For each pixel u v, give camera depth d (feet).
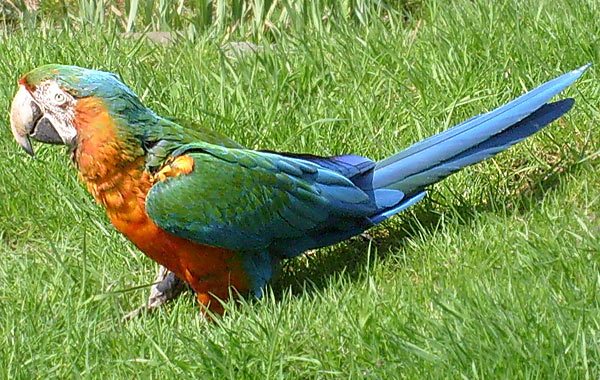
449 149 34.47
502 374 26.73
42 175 37.93
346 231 34.12
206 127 35.81
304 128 38.81
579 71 35.40
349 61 42.63
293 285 34.19
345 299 30.86
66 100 31.17
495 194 36.19
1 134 39.70
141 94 41.55
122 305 33.42
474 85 40.55
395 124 39.52
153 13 51.93
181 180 31.30
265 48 43.83
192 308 33.17
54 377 29.04
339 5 49.75
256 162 32.14
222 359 28.58
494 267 32.09
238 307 32.96
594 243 31.63
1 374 28.78
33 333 30.53
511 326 28.12
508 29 42.98
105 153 31.12
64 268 33.22
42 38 45.70
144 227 31.83
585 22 42.34
